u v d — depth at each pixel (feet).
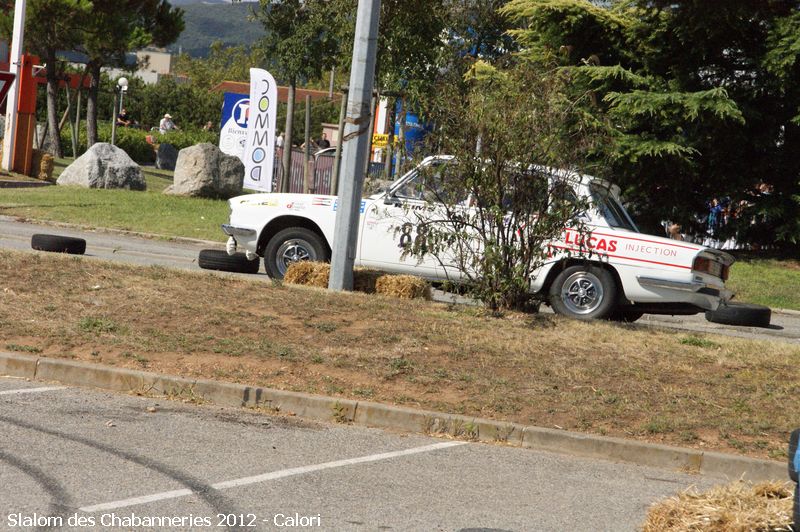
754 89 85.61
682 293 44.70
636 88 88.43
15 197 87.30
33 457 22.99
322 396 29.89
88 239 71.26
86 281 39.86
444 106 40.04
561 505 22.85
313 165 110.32
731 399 31.32
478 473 25.04
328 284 44.70
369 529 20.12
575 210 39.96
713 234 91.25
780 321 63.77
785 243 90.84
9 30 134.21
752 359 35.88
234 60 307.99
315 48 94.79
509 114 39.04
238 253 57.47
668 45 88.94
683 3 83.51
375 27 44.19
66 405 28.14
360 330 36.22
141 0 147.95
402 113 44.60
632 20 90.68
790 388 32.58
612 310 45.32
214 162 98.78
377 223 47.09
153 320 35.68
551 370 33.09
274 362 32.50
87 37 137.49
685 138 86.02
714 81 88.94
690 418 29.58
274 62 103.71
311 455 25.38
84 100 208.64
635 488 24.89
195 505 20.74
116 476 22.20
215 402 30.07
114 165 101.50
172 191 98.68
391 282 44.24
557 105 39.29
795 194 86.94
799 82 84.94
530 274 41.96
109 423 26.61
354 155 44.19
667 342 37.86
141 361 31.89
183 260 64.03
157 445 24.97
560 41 92.73
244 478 22.90
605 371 33.32
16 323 34.12
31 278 39.52
